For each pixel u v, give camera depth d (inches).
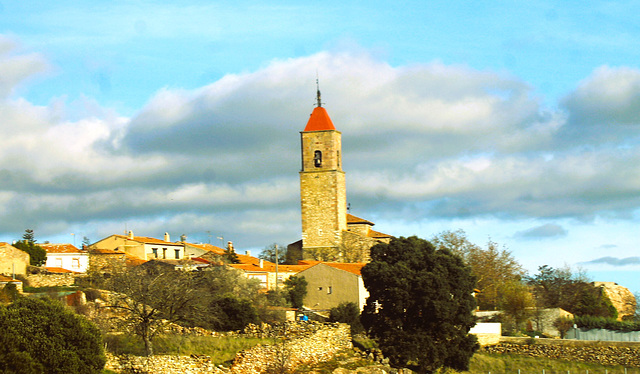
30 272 3629.4
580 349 3361.2
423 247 3176.7
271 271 3796.8
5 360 1857.8
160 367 2138.3
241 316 2773.1
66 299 2763.3
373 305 3073.3
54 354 1910.7
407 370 2883.9
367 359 2822.3
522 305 4035.4
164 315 2586.1
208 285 3206.2
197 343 2485.2
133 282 2507.4
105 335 2368.4
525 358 3405.5
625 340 3604.8
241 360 2260.1
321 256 4549.7
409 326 3004.4
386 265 3041.3
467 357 2965.1
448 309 2935.5
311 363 2549.2
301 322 2832.2
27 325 1929.1
